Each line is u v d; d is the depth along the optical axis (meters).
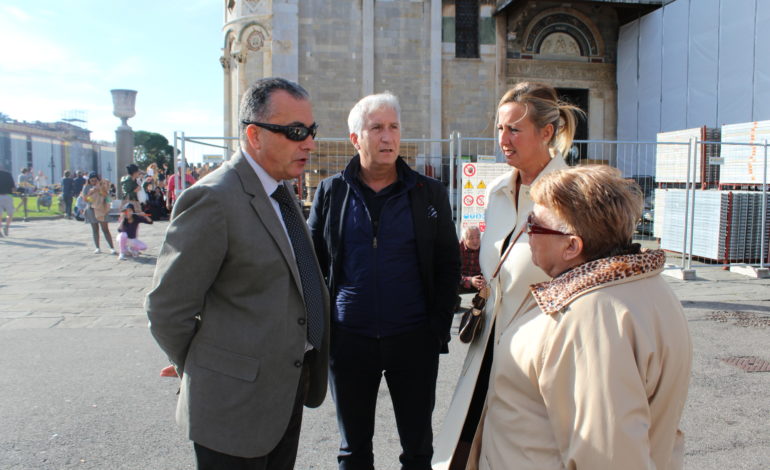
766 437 4.02
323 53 20.89
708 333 6.57
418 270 2.93
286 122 2.29
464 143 21.81
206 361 2.20
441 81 21.48
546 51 22.39
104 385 5.02
